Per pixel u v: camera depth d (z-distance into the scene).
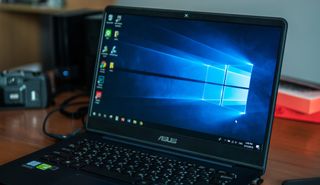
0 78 1.12
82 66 1.32
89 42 1.26
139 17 0.92
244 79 0.80
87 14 1.34
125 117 0.90
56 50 1.33
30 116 1.09
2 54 2.79
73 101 1.20
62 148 0.84
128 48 0.92
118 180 0.72
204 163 0.78
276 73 0.78
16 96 1.12
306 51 1.01
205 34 0.85
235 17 0.83
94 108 0.93
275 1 1.02
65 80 1.31
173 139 0.84
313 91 1.08
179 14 0.88
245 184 0.70
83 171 0.75
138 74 0.91
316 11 0.97
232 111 0.81
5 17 2.73
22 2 2.64
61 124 1.03
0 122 1.04
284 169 0.81
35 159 0.80
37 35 2.88
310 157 0.86
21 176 0.74
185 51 0.87
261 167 0.76
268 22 0.80
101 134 0.91
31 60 2.91
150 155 0.81
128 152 0.82
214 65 0.84
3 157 0.86
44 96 1.14
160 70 0.89
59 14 1.34
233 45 0.82
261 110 0.78
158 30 0.90
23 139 0.94
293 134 0.98
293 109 1.07
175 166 0.76
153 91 0.89
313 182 0.74
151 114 0.88
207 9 1.12
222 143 0.80
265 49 0.79
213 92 0.83
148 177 0.72
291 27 1.01
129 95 0.91
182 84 0.86
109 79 0.93
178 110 0.86
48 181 0.72
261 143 0.77
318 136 0.97
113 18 0.94
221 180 0.71
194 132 0.83
